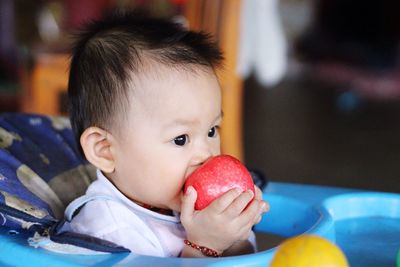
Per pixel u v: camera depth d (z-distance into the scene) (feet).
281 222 3.38
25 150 3.38
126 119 2.83
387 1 17.90
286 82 17.11
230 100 6.35
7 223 2.71
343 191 3.47
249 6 7.79
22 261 2.43
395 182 8.25
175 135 2.78
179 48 2.89
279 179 8.41
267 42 7.95
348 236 3.08
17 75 10.36
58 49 6.40
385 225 3.23
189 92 2.80
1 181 2.90
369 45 18.20
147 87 2.79
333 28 19.35
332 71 17.66
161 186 2.83
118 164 2.91
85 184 3.43
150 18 3.20
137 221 2.81
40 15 10.21
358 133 11.23
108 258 2.32
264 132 11.28
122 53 2.89
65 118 3.83
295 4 21.18
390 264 2.76
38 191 3.10
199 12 6.29
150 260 2.29
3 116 3.62
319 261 1.86
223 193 2.57
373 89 15.39
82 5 10.30
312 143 10.44
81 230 2.74
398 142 10.53
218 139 2.96
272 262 1.94
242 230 2.55
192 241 2.61
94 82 2.91
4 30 10.86
